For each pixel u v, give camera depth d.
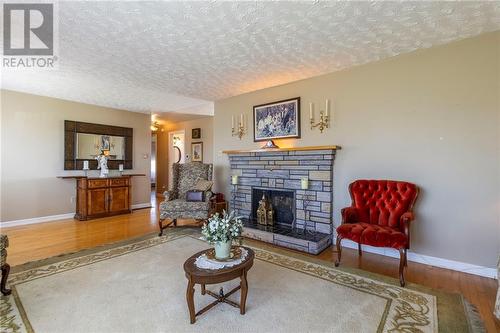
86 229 4.12
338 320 1.77
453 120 2.70
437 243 2.79
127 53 2.90
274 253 3.09
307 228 3.63
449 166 2.72
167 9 2.08
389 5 2.06
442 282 2.37
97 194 4.91
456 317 1.81
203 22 2.29
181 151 7.91
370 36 2.57
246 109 4.54
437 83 2.79
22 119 4.48
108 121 5.64
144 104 5.41
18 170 4.44
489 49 2.52
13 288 2.18
